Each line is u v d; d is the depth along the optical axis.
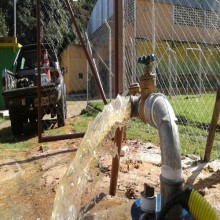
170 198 1.04
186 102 6.77
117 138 2.53
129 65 6.32
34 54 7.99
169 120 1.13
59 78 6.51
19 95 6.11
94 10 20.56
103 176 3.04
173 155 1.07
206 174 3.06
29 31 22.45
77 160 1.40
